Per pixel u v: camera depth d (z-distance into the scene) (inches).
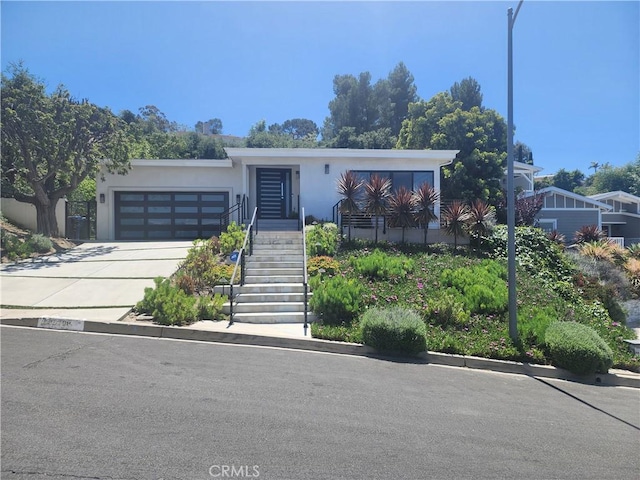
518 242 575.5
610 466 164.2
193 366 248.7
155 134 1411.2
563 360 305.9
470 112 1169.4
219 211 758.5
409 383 248.8
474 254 557.3
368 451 160.1
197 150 1494.8
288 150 674.8
